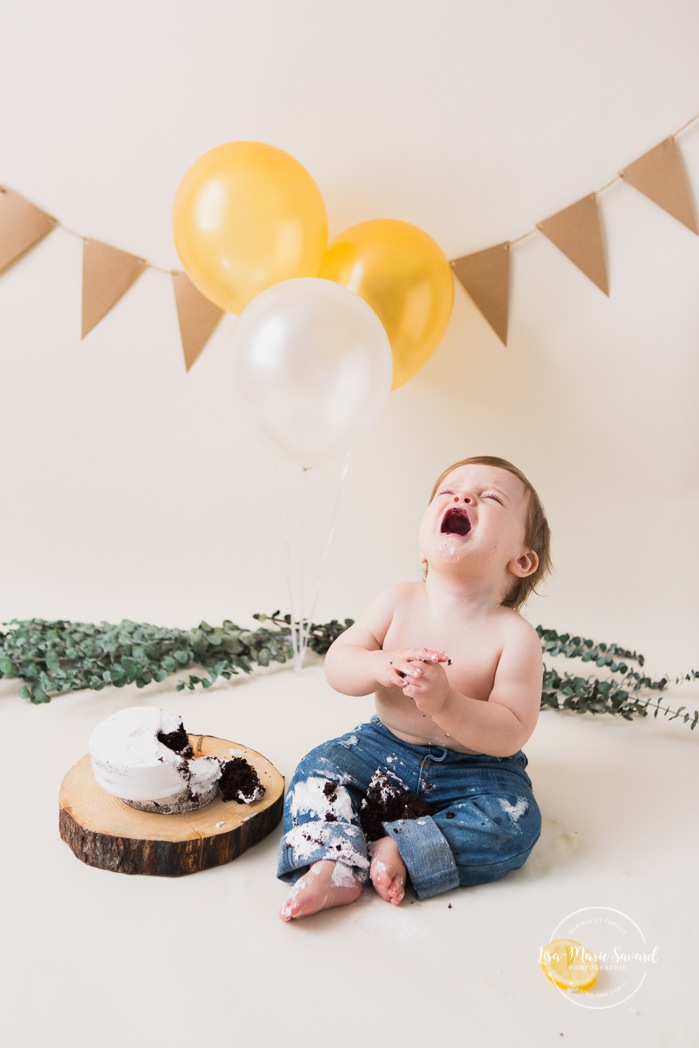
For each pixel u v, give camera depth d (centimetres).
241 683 245
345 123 281
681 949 137
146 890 145
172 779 153
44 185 288
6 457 303
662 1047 117
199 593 301
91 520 304
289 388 218
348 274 246
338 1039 116
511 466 177
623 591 290
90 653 238
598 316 279
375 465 299
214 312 292
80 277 294
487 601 169
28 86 282
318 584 302
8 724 209
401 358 253
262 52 278
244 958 130
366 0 272
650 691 251
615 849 167
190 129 283
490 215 281
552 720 231
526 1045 117
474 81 273
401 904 146
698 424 279
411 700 164
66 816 155
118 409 302
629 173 268
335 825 148
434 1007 122
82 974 125
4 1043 112
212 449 301
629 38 263
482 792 159
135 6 276
